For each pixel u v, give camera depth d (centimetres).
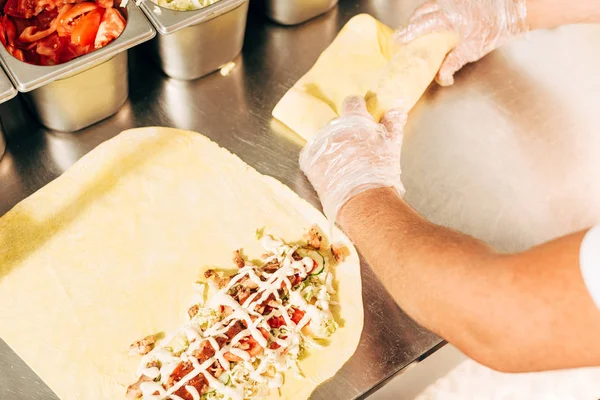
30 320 139
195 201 158
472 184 170
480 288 101
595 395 205
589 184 172
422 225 127
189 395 132
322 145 157
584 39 201
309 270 147
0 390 132
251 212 157
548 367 99
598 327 89
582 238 93
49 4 162
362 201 144
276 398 134
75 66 144
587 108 186
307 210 159
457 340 106
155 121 171
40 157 163
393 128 166
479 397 202
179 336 139
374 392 140
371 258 130
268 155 168
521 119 183
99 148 164
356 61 183
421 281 111
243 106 177
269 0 186
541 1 189
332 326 143
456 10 181
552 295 92
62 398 131
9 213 152
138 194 158
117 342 138
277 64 186
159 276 147
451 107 183
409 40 182
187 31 160
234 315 139
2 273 144
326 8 196
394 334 145
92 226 152
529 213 166
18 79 141
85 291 143
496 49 196
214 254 151
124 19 157
